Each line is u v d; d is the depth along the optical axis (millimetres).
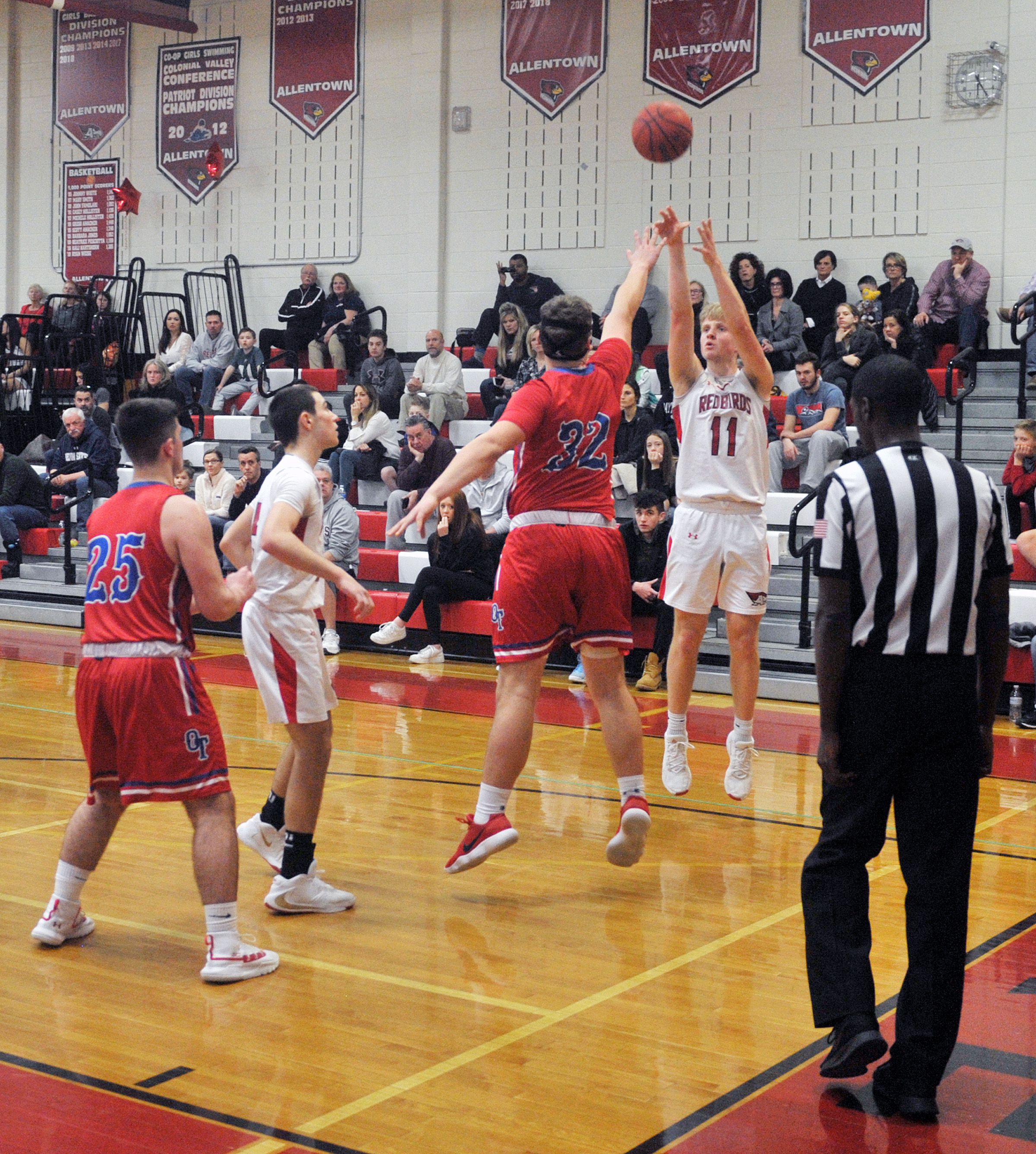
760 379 5570
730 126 13859
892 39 13031
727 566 5621
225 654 10602
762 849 5434
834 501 3057
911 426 3184
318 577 4430
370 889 4844
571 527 4492
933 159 12953
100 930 4363
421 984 3910
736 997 3830
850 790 3131
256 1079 3238
